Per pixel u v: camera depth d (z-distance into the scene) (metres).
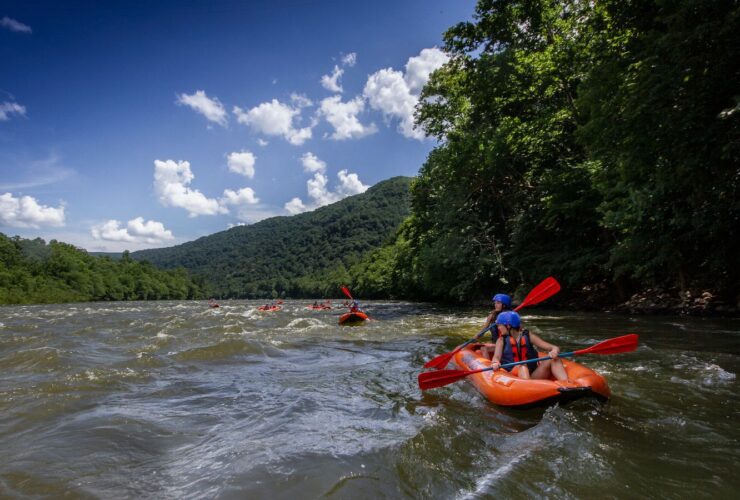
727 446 3.36
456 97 25.33
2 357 7.66
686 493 2.63
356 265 76.75
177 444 3.63
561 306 18.27
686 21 7.29
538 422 4.09
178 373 6.61
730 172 8.64
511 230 22.45
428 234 29.30
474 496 2.62
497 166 21.31
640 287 16.00
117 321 17.25
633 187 11.55
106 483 2.88
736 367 5.90
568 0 17.92
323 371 6.80
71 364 7.16
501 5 20.19
